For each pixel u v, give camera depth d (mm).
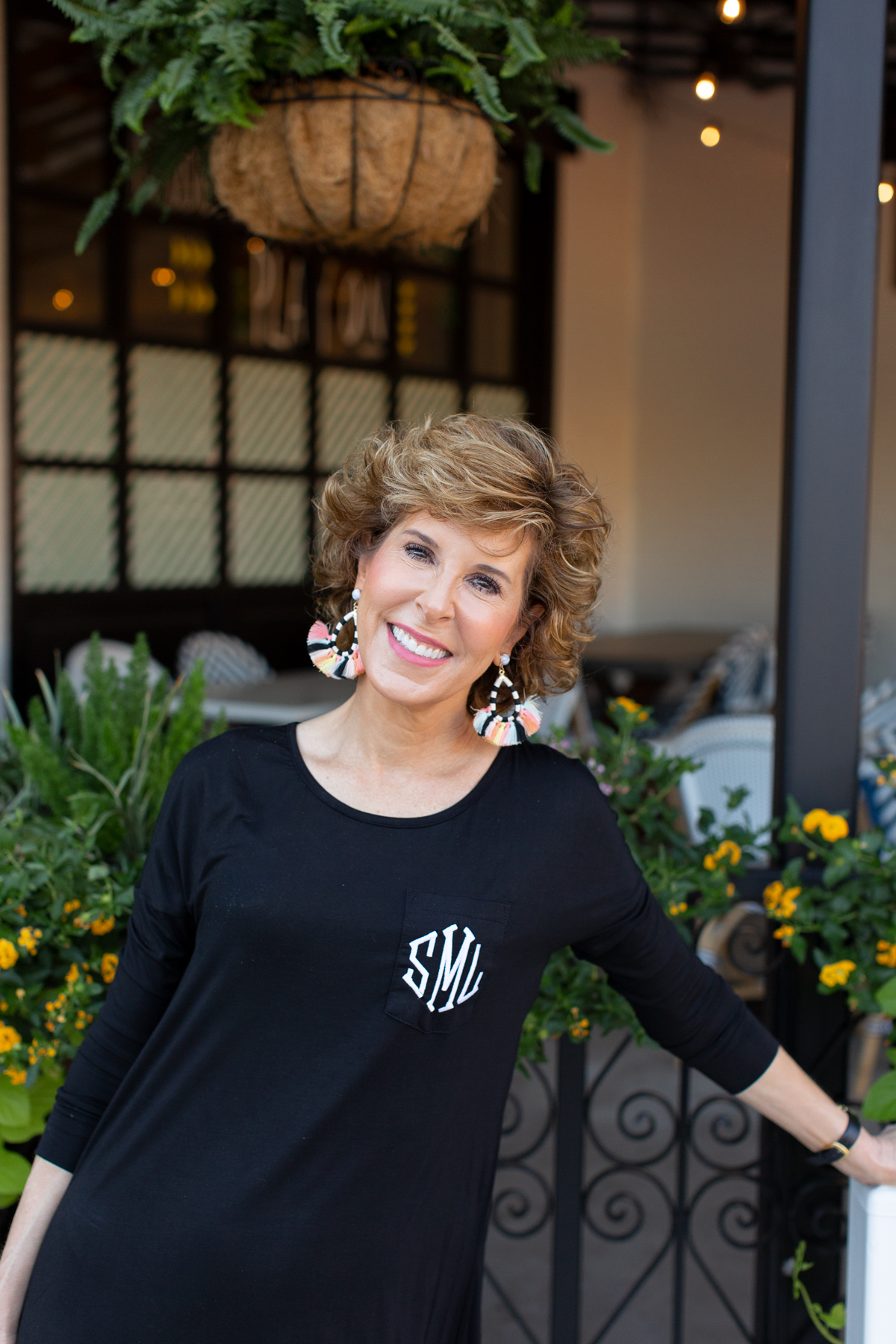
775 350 7035
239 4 1577
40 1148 1244
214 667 4824
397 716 1125
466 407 6668
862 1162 1287
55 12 4562
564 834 1141
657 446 7512
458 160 1691
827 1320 1573
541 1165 2859
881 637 6531
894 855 1742
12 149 4559
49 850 1585
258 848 1111
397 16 1587
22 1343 1171
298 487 5941
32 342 4812
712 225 7180
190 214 5219
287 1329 1104
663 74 6742
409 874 1099
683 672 5637
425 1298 1157
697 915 1758
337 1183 1100
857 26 1761
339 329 6023
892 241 6363
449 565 1093
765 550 7172
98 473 5113
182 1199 1111
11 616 4773
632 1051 3471
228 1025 1113
